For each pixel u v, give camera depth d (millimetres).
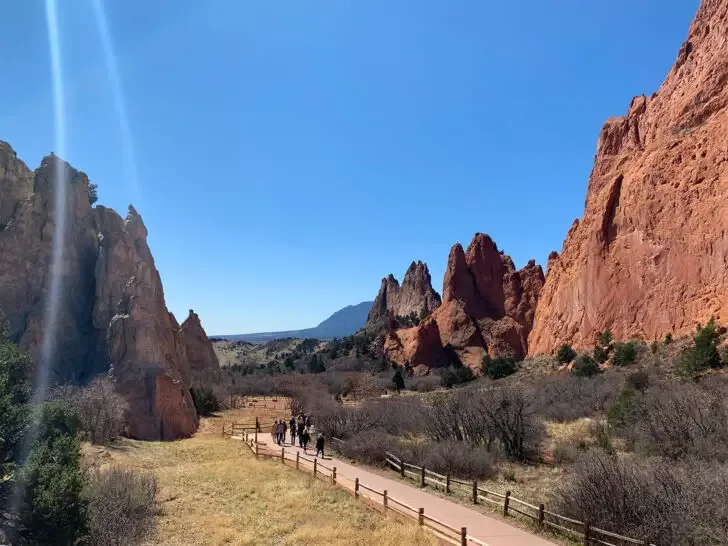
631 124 82188
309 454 31719
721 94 59750
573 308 73875
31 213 38938
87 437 30094
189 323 80250
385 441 28875
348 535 16016
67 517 13078
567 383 47156
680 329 53000
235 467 28203
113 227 45031
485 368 84812
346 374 85750
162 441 36875
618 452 24031
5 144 40188
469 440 28766
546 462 26172
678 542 11633
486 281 133500
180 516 19234
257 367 133750
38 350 35281
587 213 82688
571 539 13648
